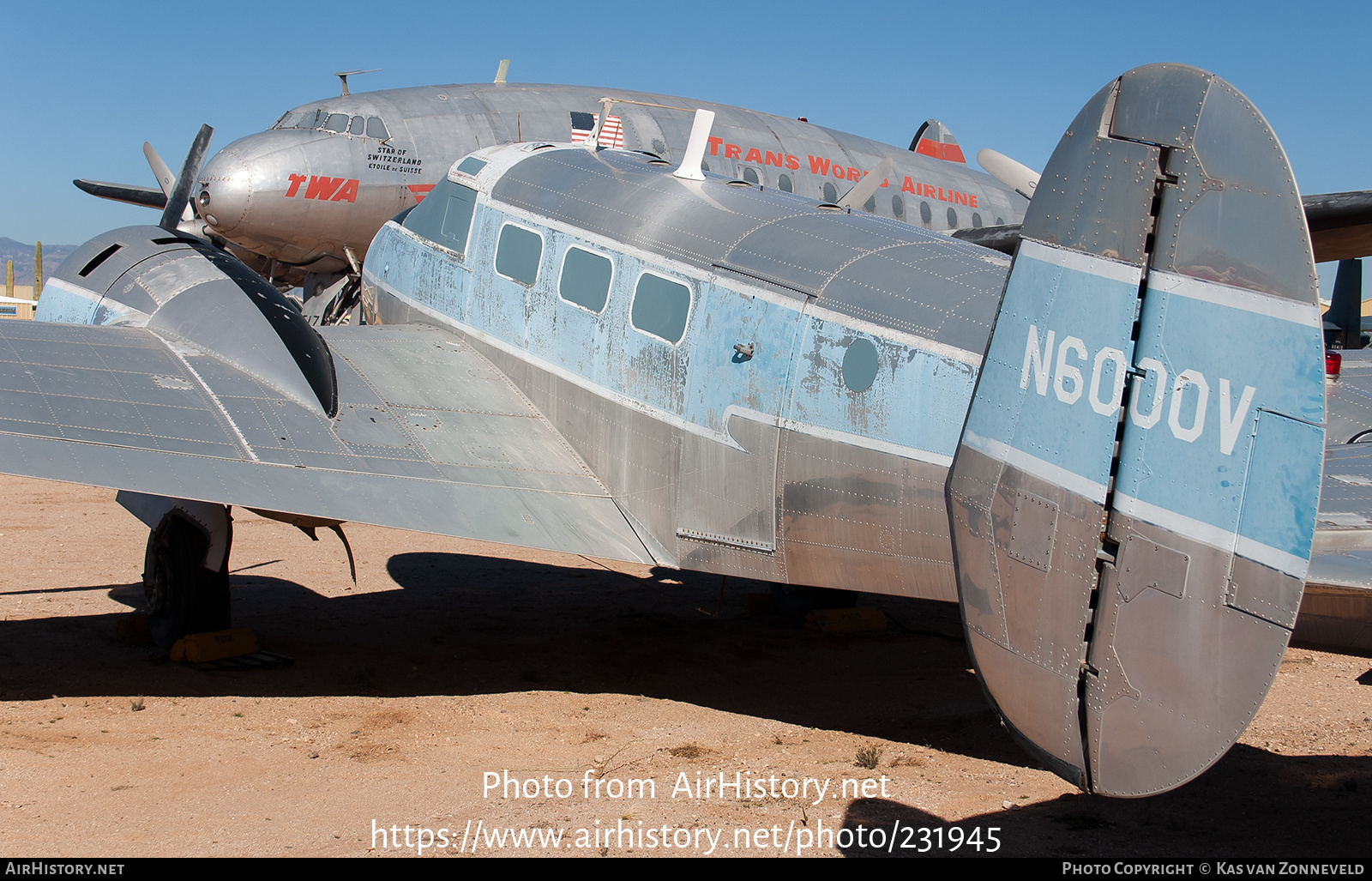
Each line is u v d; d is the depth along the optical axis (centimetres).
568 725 562
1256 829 429
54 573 918
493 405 664
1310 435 289
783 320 530
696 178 661
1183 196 319
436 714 574
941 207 2081
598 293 632
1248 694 298
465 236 744
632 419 600
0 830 396
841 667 703
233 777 466
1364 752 532
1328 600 343
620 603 902
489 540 538
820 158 1892
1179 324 318
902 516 482
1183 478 313
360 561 1048
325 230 1505
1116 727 327
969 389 457
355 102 1552
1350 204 830
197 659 649
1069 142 347
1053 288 348
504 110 1622
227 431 541
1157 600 317
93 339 593
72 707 559
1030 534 347
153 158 1284
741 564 553
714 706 607
